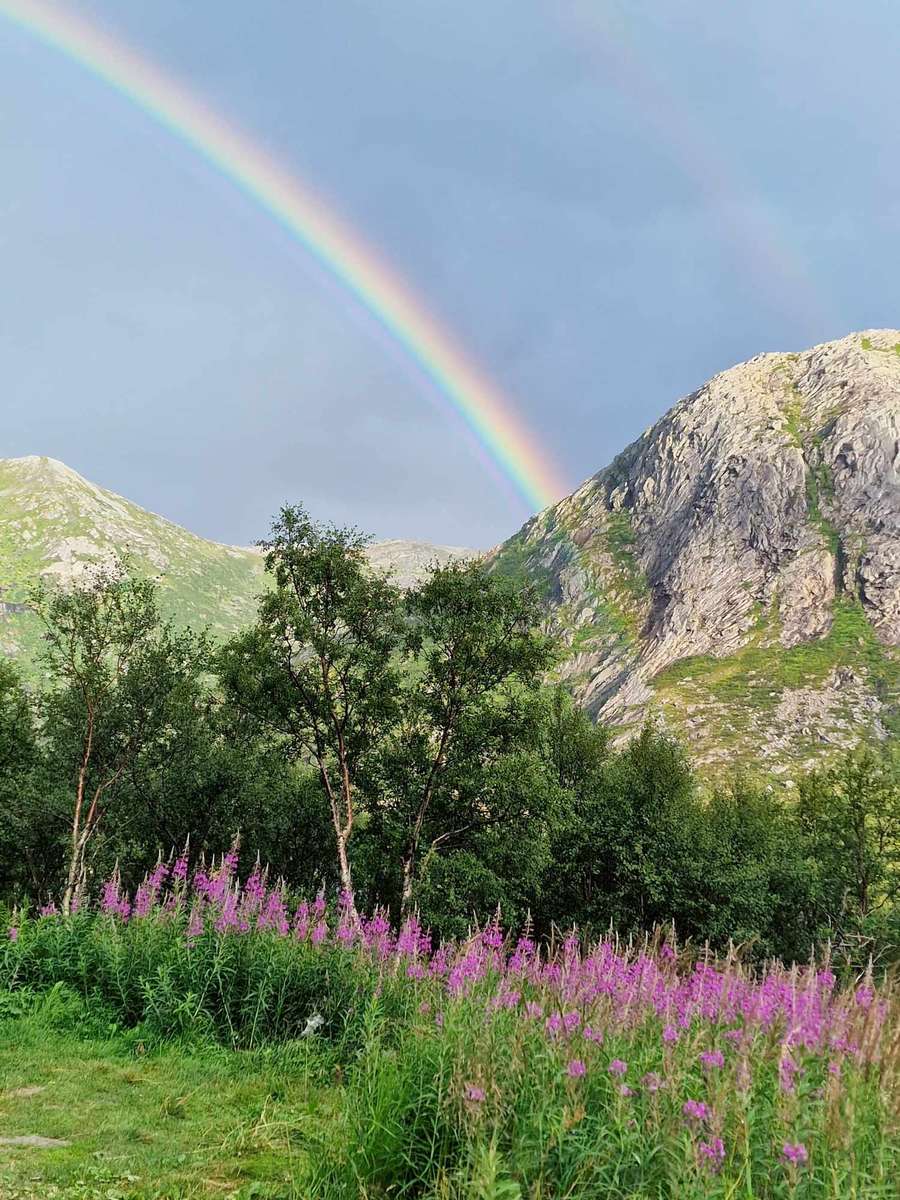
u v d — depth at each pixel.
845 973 7.35
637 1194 5.27
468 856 28.98
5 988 13.16
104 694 28.84
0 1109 8.93
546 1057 6.62
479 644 28.00
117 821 35.81
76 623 27.72
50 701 32.09
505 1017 7.79
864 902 42.44
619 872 37.88
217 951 13.07
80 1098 9.50
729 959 7.91
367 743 28.83
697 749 149.38
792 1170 4.75
